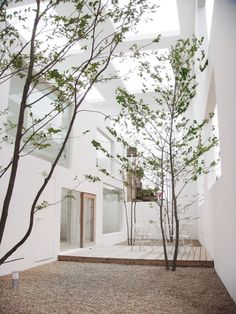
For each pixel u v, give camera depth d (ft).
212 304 11.62
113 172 39.99
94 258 22.98
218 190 16.29
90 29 11.35
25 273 18.30
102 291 13.67
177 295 12.94
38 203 21.58
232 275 12.11
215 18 14.96
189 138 20.80
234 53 10.15
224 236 14.23
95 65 11.18
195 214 46.03
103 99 42.63
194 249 27.71
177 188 46.50
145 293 13.30
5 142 18.47
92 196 32.35
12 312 10.66
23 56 11.48
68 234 28.53
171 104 19.26
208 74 19.13
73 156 28.14
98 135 37.09
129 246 31.53
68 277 16.97
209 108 21.57
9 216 18.28
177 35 29.55
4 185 17.89
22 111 9.77
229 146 11.71
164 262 21.18
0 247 17.29
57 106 11.21
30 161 20.90
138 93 38.27
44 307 11.24
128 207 47.60
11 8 20.57
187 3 26.30
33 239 20.85
